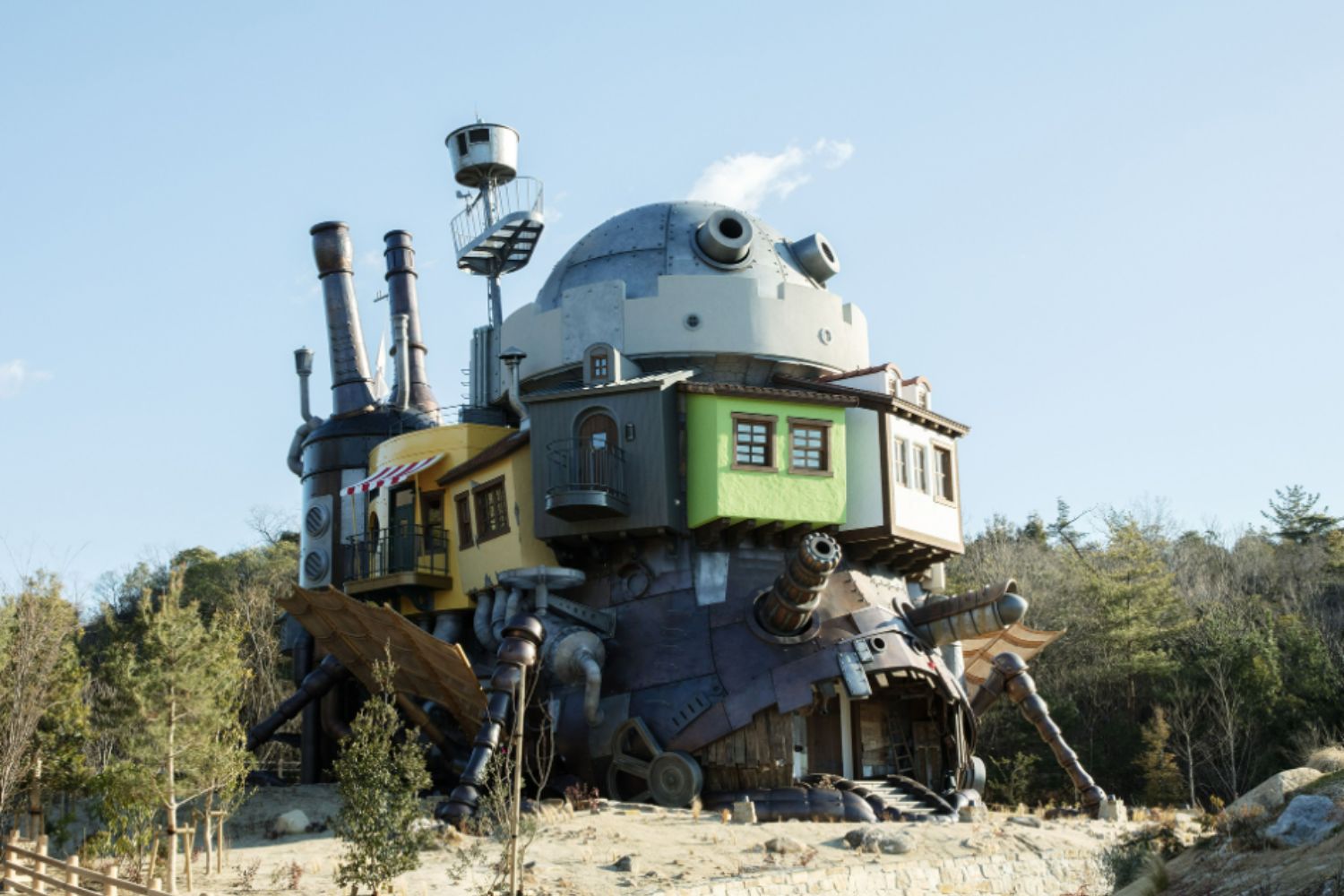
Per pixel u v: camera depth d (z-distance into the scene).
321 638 37.25
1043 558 75.31
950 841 28.62
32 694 26.81
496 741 30.30
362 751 22.83
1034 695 35.88
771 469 35.00
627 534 35.09
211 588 72.38
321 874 24.50
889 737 36.12
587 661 33.31
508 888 22.67
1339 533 74.75
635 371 38.19
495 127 48.53
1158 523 87.56
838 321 40.44
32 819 27.36
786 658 33.41
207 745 24.89
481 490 38.59
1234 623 58.19
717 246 40.12
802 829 29.39
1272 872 20.19
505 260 48.69
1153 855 23.89
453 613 39.84
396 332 50.84
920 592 40.16
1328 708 49.88
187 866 23.28
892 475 35.91
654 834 28.06
